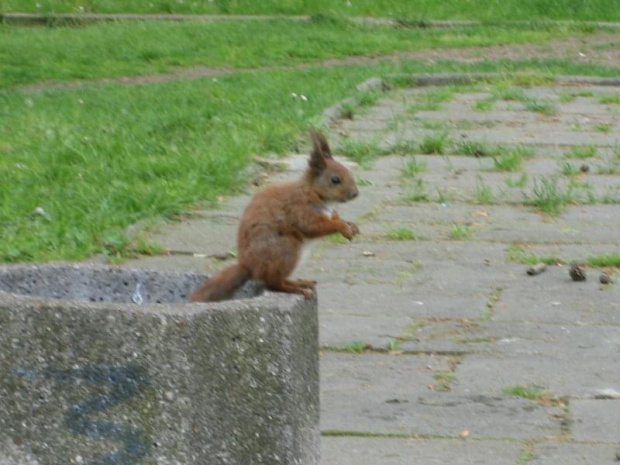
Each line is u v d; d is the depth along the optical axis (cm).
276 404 624
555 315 1066
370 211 1461
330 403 864
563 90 2436
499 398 873
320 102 2184
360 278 1186
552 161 1753
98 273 727
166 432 613
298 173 1656
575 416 838
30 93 2431
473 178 1648
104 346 612
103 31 3297
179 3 3781
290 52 3044
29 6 3669
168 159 1661
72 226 1316
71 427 620
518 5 3766
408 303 1103
